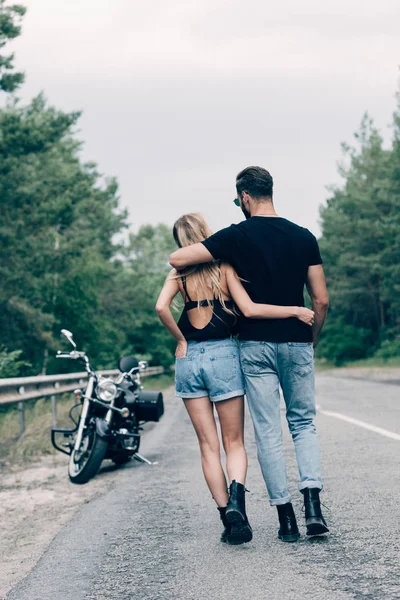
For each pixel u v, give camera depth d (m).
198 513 7.86
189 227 6.62
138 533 7.18
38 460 13.04
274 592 5.14
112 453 11.34
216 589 5.31
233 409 6.42
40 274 44.28
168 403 27.30
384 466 9.80
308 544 6.25
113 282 62.72
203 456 6.52
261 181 6.47
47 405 19.38
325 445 12.20
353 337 86.94
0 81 39.41
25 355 43.38
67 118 40.41
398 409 17.83
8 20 39.12
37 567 6.30
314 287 6.45
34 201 40.50
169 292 6.43
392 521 6.85
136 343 64.12
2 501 9.61
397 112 70.00
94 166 88.31
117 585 5.64
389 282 75.81
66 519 8.32
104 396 11.12
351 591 5.05
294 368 6.35
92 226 74.00
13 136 37.28
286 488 6.37
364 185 85.38
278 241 6.33
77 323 49.81
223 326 6.43
